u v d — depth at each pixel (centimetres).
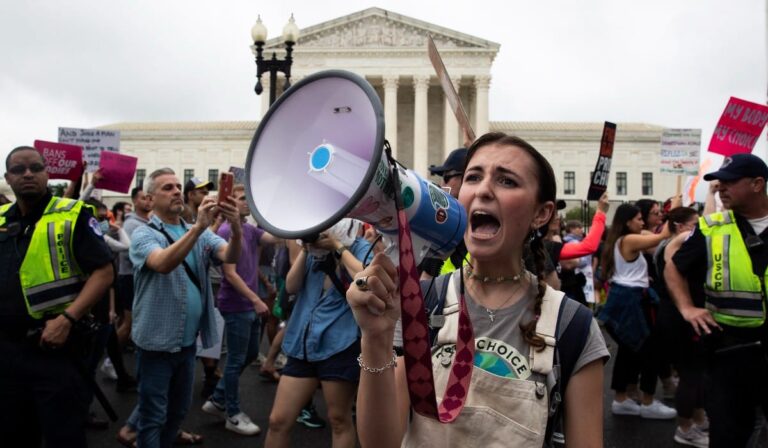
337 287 418
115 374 864
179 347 459
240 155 6469
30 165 397
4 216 407
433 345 185
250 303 641
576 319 178
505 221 177
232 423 623
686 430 607
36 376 383
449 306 189
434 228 156
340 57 5756
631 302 702
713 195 604
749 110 705
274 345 869
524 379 171
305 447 590
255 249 747
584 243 548
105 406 407
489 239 177
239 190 727
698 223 432
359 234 482
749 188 407
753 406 400
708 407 411
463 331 170
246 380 873
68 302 398
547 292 183
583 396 174
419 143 5675
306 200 146
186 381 486
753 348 395
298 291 444
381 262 151
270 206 149
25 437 399
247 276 728
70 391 388
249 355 692
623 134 6594
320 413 732
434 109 6372
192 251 496
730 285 402
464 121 256
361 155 143
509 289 188
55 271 395
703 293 466
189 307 473
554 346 173
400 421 171
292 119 156
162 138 6494
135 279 464
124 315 872
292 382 423
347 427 424
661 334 627
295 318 437
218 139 6469
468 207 182
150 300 455
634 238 704
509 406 168
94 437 606
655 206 859
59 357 389
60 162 704
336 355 416
